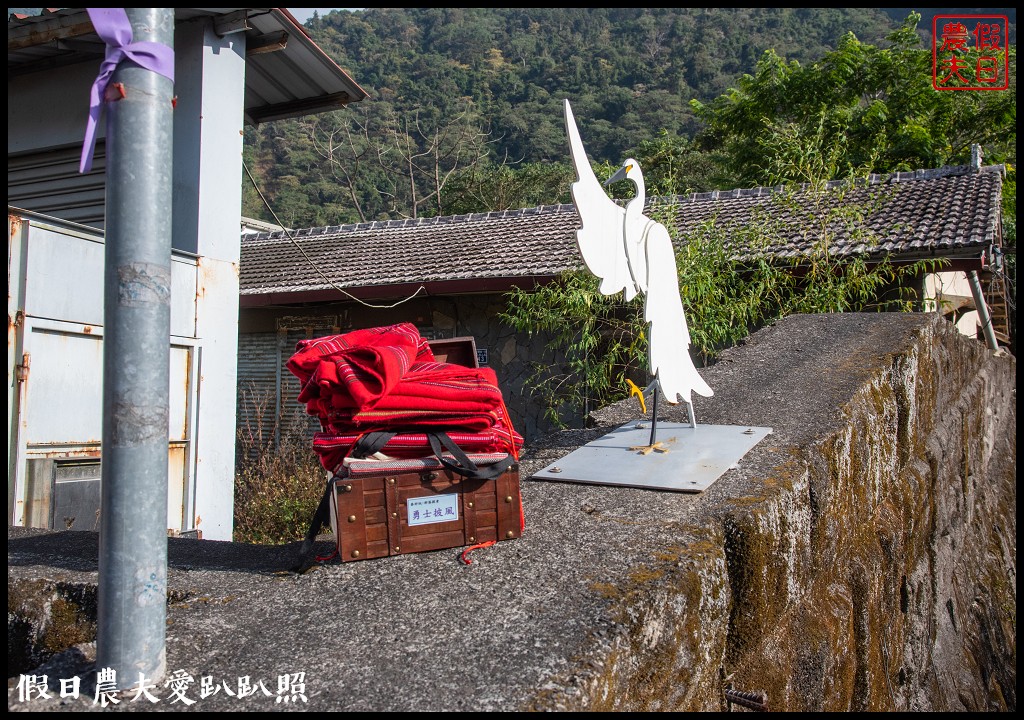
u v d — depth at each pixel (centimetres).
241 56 616
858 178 954
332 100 777
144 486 148
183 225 580
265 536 691
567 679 148
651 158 2169
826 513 293
